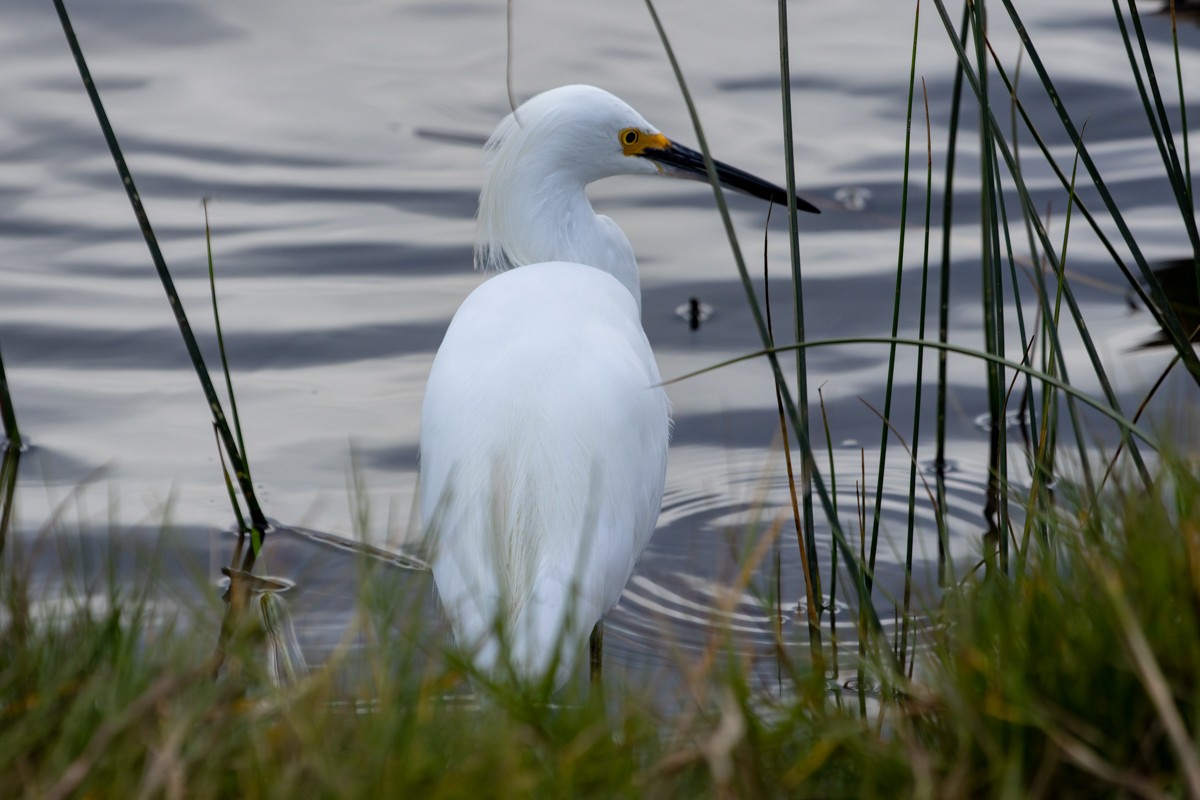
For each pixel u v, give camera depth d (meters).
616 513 7.83
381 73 18.66
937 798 4.88
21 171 15.87
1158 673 4.57
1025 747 5.08
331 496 10.45
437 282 13.97
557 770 4.86
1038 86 17.50
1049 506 6.63
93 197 15.45
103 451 10.98
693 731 5.26
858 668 6.64
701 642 8.58
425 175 16.16
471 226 15.06
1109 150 16.17
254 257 14.36
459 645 6.21
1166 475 6.35
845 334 12.84
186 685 5.25
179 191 15.65
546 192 10.24
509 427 7.71
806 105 17.41
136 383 12.10
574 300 8.85
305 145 16.75
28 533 9.45
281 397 11.95
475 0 20.97
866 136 16.69
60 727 5.11
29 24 19.53
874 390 12.14
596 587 7.54
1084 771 5.00
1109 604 5.22
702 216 15.49
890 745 5.17
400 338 12.95
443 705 5.32
